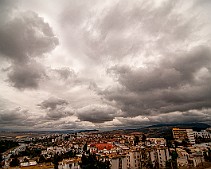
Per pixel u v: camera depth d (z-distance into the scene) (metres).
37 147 199.88
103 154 107.06
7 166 103.31
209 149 117.00
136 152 94.44
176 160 100.50
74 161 92.38
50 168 86.25
